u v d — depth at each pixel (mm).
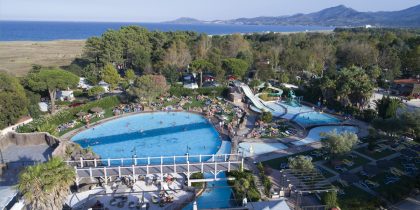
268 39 190750
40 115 69375
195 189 40781
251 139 59500
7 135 50812
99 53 120500
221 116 72938
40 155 47188
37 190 26453
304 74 114625
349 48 130125
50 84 72375
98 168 41875
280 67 121125
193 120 72312
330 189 37719
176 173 42875
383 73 111062
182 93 91375
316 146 56406
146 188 41188
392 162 46375
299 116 74688
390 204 38594
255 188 40438
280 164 48750
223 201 39156
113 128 66562
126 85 95562
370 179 43406
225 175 45125
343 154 47906
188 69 109938
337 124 68312
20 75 117000
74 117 71562
